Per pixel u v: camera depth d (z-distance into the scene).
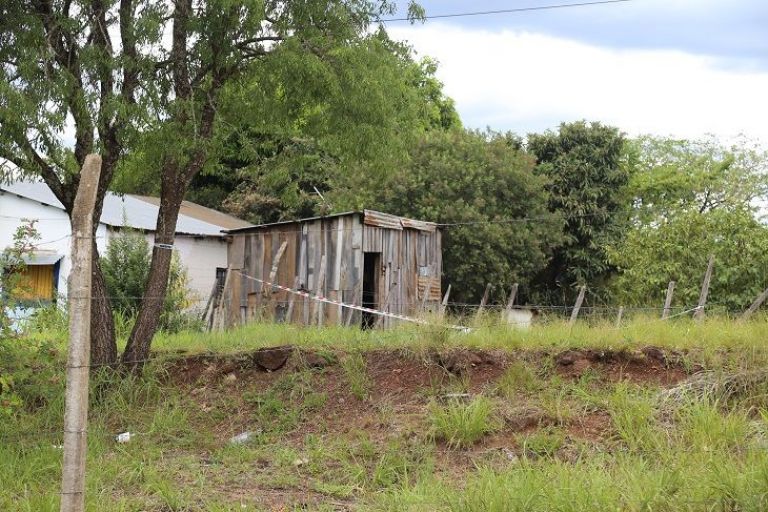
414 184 25.62
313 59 10.43
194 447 8.98
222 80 11.24
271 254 18.75
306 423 9.46
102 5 10.12
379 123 11.02
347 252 17.48
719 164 37.12
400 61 11.84
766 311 12.30
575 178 30.91
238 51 10.88
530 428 8.45
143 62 10.12
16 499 6.93
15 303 9.34
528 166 27.41
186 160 10.38
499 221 25.69
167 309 16.39
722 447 7.32
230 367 10.79
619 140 31.48
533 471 7.01
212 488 7.42
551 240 27.61
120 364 10.63
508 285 26.28
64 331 11.95
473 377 9.73
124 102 9.90
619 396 8.59
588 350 9.77
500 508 6.10
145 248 18.06
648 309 14.20
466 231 24.88
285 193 12.89
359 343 11.05
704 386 8.67
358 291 17.20
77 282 5.17
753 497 5.78
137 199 26.64
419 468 7.77
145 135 10.17
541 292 30.95
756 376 8.72
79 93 9.69
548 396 8.98
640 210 36.22
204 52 10.66
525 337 10.50
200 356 11.07
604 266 30.50
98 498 6.77
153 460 8.34
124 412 9.93
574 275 31.14
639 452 7.68
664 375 9.25
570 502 6.01
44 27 9.98
